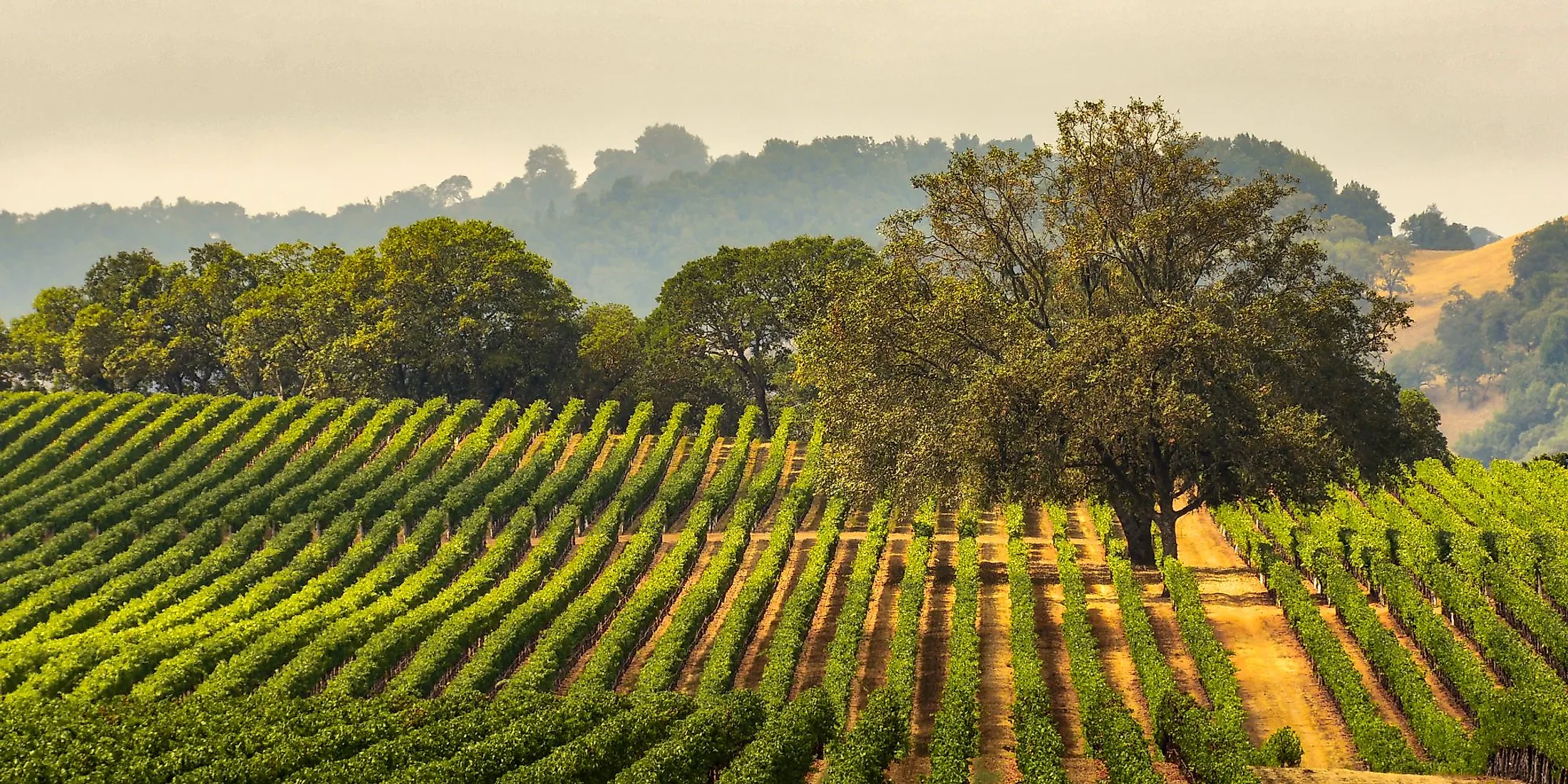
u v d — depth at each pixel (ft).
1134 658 205.87
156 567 265.75
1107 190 260.83
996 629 230.48
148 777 143.95
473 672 204.85
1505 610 222.07
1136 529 278.46
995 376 236.22
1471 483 373.81
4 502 323.98
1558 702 153.48
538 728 159.12
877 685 204.85
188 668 197.77
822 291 286.87
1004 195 267.80
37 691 188.65
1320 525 298.56
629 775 145.28
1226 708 170.91
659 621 245.65
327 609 231.30
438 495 328.70
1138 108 255.70
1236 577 268.82
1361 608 212.43
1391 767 153.69
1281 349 255.29
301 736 160.56
